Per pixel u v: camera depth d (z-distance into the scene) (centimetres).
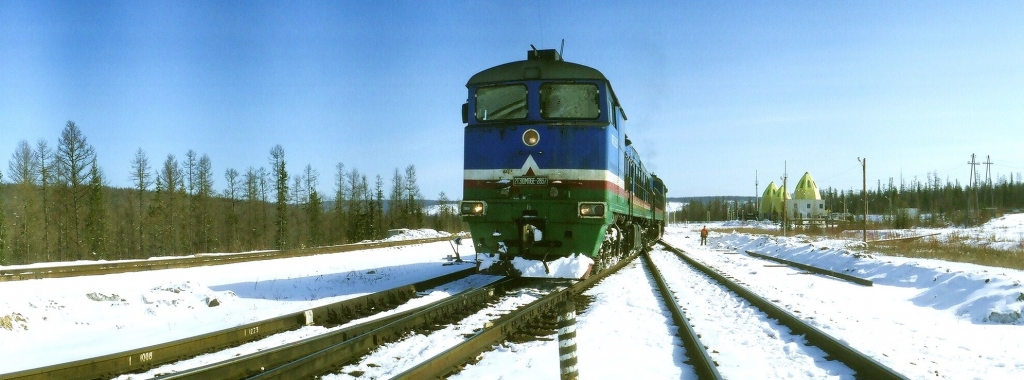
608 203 1233
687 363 647
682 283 1498
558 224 1217
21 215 5034
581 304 1070
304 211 7681
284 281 1474
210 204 7031
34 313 884
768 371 612
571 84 1243
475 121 1279
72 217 5119
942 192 13300
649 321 898
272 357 602
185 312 1011
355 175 8150
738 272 1978
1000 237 4491
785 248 2844
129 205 6562
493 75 1276
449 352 592
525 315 852
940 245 3011
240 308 1048
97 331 855
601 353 686
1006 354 714
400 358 644
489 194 1241
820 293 1374
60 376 538
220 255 2338
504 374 585
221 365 543
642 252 2720
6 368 631
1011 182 13762
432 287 1348
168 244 6900
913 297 1318
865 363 591
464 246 3578
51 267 1700
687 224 15225
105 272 1708
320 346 675
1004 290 1055
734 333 818
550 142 1220
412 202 8912
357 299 983
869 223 7512
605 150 1220
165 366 612
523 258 1255
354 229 7319
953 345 771
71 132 4822
